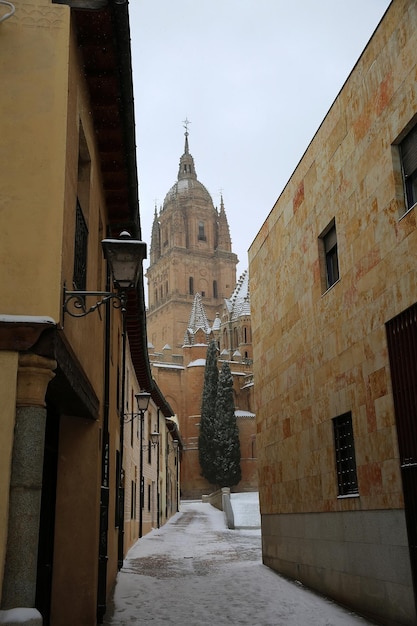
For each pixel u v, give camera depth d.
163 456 36.44
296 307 13.95
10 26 6.08
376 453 9.64
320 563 11.95
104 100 7.78
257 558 18.44
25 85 5.95
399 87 9.18
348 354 10.85
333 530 11.35
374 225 9.91
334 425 11.66
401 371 8.97
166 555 19.25
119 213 10.76
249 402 76.00
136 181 9.76
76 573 7.88
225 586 12.90
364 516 10.02
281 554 14.68
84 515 8.12
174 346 100.50
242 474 67.81
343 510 10.89
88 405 7.75
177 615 9.98
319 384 12.29
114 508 12.49
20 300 5.48
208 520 38.81
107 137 8.55
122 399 14.88
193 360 78.56
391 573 9.02
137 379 23.77
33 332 5.34
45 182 5.74
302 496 13.15
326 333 11.97
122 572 14.67
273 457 15.55
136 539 23.20
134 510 22.38
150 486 29.16
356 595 10.20
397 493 8.94
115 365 12.80
